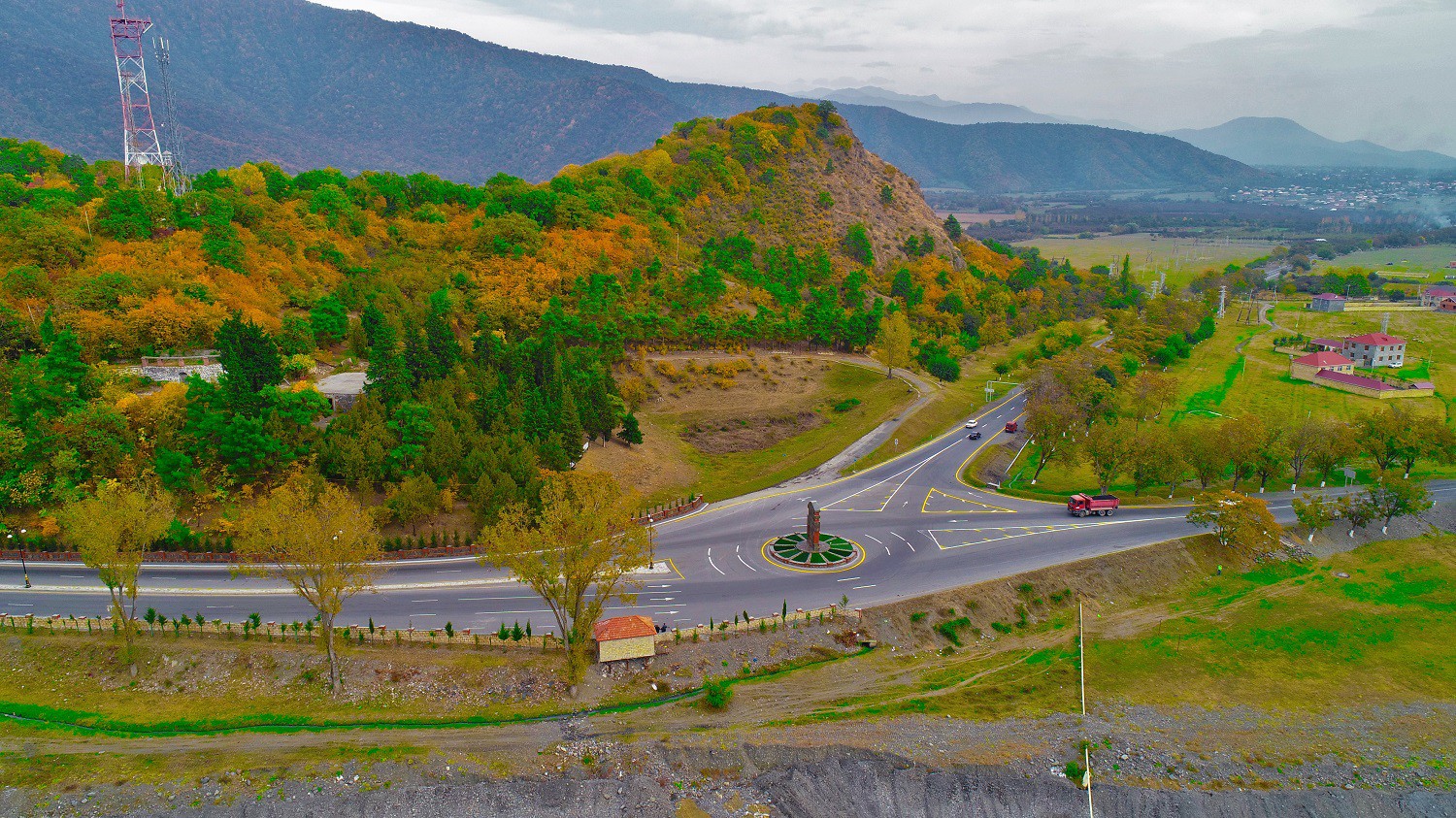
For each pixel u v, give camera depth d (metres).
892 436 162.75
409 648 87.75
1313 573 118.44
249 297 148.00
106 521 79.19
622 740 79.12
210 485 110.44
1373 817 75.94
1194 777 79.50
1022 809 76.19
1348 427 157.50
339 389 130.38
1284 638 101.56
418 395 129.00
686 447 156.00
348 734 78.25
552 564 81.25
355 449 111.50
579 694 84.31
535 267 196.00
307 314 153.88
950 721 84.38
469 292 182.75
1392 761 82.44
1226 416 190.88
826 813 75.00
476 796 73.50
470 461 115.06
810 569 107.88
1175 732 85.25
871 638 94.50
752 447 159.62
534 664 86.94
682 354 194.75
